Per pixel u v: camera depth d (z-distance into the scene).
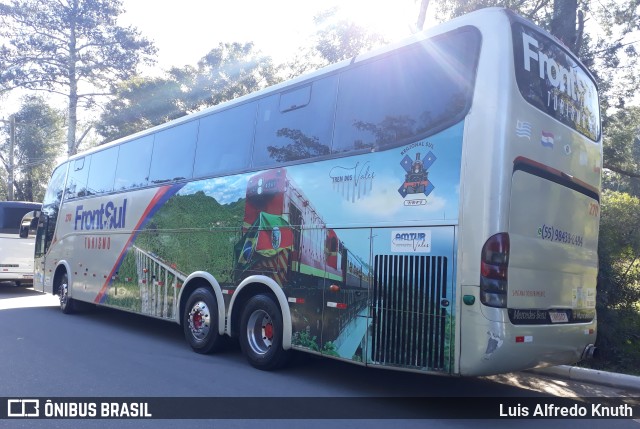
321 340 6.73
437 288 5.62
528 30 6.05
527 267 5.62
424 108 6.08
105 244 11.80
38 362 8.04
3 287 20.59
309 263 7.03
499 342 5.25
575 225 6.46
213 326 8.62
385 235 6.15
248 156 8.37
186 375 7.49
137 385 6.93
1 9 30.95
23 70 31.66
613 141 12.27
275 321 7.51
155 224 10.21
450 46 6.02
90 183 12.84
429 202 5.80
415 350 5.73
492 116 5.51
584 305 6.56
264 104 8.28
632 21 12.07
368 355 6.14
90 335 10.48
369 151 6.52
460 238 5.51
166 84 24.44
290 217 7.42
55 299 16.61
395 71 6.48
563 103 6.43
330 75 7.29
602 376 7.62
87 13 32.16
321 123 7.25
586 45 11.79
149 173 10.63
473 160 5.54
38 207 19.16
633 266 9.72
